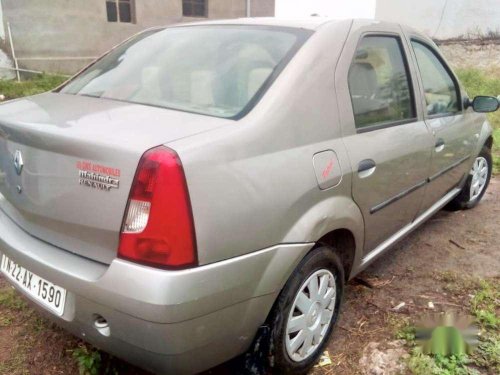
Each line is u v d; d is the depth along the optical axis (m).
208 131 1.82
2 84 8.16
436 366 2.38
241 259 1.83
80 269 1.82
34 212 1.99
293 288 2.11
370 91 2.60
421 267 3.40
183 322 1.70
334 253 2.34
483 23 12.66
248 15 11.59
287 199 1.97
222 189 1.75
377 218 2.66
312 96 2.18
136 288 1.66
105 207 1.74
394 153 2.65
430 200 3.42
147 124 1.88
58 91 2.62
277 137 1.99
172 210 1.65
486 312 2.81
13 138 2.02
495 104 3.59
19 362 2.37
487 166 4.58
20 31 8.84
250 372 2.10
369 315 2.82
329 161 2.19
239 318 1.91
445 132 3.32
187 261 1.69
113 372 2.33
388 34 2.87
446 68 3.56
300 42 2.33
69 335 2.55
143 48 2.67
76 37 9.48
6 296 2.83
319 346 2.40
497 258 3.56
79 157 1.78
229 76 2.23
